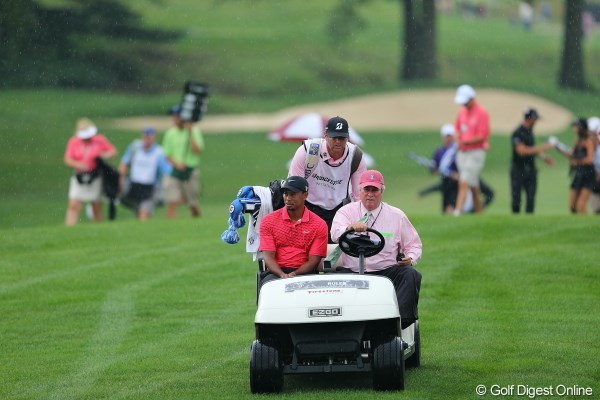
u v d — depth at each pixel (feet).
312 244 89.61
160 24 590.14
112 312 123.54
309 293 83.30
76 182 209.05
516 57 627.87
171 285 138.00
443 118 473.26
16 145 386.11
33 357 102.83
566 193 299.99
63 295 133.08
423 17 577.84
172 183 214.28
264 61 571.69
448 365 94.63
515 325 111.45
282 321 82.12
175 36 575.79
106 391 88.38
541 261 146.72
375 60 597.52
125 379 92.73
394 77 577.84
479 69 601.62
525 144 198.49
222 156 391.04
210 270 147.54
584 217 181.47
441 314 118.01
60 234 179.32
